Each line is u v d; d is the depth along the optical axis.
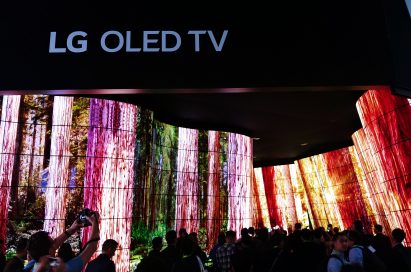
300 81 2.17
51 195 7.80
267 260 5.06
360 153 12.50
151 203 10.35
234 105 10.57
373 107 9.27
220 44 2.21
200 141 12.29
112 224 8.37
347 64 2.19
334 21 2.25
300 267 4.05
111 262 4.02
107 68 2.16
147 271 1.89
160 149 11.12
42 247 1.93
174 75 2.17
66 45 2.17
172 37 2.21
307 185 17.92
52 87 2.12
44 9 2.21
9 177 7.60
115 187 8.55
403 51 2.27
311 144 16.45
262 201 20.59
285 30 2.24
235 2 2.28
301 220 19.30
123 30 2.21
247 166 13.16
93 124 8.45
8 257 7.28
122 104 9.00
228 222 12.17
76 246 7.67
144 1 2.26
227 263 5.82
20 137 7.81
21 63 2.14
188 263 3.93
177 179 11.59
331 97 10.01
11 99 7.88
